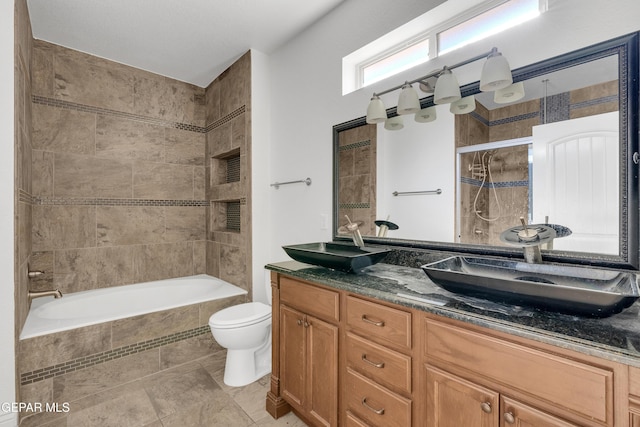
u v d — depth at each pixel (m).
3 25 1.60
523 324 0.89
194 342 2.40
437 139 1.61
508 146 1.37
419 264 1.66
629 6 1.09
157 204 3.09
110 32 2.38
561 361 0.80
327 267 1.64
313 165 2.34
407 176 1.74
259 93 2.75
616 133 1.11
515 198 1.35
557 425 0.80
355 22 2.00
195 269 3.33
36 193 2.47
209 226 3.34
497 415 0.91
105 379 2.02
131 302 2.77
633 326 0.86
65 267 2.59
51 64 2.53
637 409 0.71
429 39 1.76
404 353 1.15
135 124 2.96
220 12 2.16
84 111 2.69
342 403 1.41
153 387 2.04
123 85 2.88
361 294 1.28
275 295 1.80
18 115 1.68
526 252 1.27
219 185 3.15
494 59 1.27
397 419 1.17
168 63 2.89
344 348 1.39
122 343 2.09
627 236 1.09
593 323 0.89
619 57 1.11
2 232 1.59
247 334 2.03
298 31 2.42
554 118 1.25
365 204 1.96
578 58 1.19
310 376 1.56
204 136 3.41
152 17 2.19
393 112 1.80
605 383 0.74
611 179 1.12
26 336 1.76
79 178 2.66
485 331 0.94
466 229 1.51
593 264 1.16
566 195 1.22
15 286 1.63
